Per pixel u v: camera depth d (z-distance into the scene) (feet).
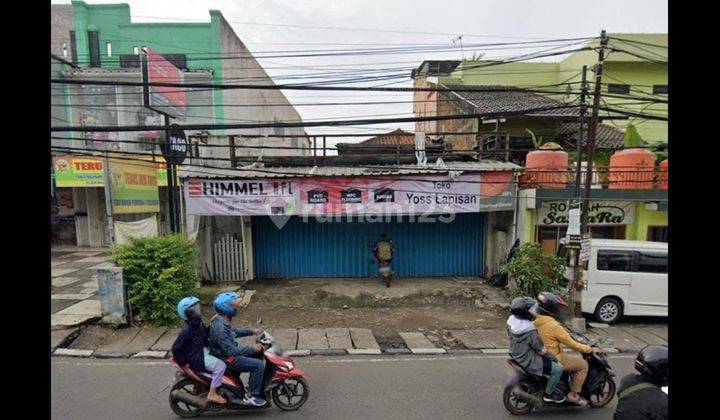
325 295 33.86
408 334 25.55
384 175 34.19
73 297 29.19
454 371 19.80
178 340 14.56
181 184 34.86
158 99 29.50
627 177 36.65
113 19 46.37
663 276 28.58
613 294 28.55
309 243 39.75
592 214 36.45
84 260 43.16
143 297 25.09
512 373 15.51
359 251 39.96
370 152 44.68
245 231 38.52
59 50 47.34
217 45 47.37
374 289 35.53
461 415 15.38
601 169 35.76
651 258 28.73
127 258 25.48
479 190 34.96
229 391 15.12
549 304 15.67
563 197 33.94
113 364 20.26
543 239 35.94
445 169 34.35
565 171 35.09
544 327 15.52
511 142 49.39
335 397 16.83
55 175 44.39
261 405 15.31
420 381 18.54
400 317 29.04
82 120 43.73
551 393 15.16
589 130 28.14
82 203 51.49
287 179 33.94
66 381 18.24
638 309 28.66
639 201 35.94
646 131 56.13
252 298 33.06
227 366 14.96
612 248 28.68
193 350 14.58
